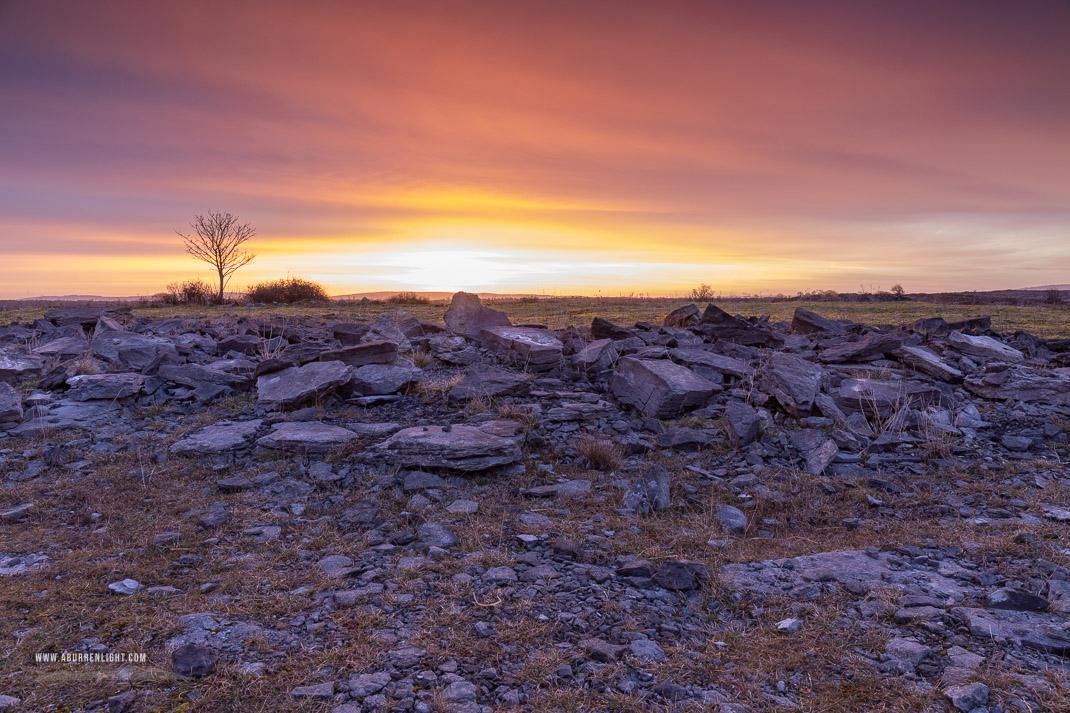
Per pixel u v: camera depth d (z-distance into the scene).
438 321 21.38
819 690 3.29
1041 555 4.92
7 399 8.63
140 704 3.11
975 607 4.11
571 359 11.09
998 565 4.79
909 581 4.54
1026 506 6.05
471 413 8.54
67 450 7.33
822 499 6.37
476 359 11.52
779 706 3.15
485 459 6.70
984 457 7.40
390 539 5.28
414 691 3.22
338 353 9.85
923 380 10.10
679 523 5.78
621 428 8.05
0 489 6.45
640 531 5.55
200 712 3.05
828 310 25.17
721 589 4.43
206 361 11.84
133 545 5.18
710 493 6.45
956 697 3.13
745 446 7.51
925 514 5.99
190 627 3.86
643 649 3.62
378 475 6.65
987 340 12.12
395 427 7.86
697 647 3.72
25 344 13.73
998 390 9.39
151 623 3.90
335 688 3.25
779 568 4.80
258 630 3.83
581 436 7.79
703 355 10.32
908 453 7.50
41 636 3.74
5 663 3.45
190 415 8.91
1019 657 3.55
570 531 5.47
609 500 6.24
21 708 3.08
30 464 7.07
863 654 3.62
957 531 5.52
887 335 11.47
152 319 19.64
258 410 8.82
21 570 4.69
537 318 21.06
